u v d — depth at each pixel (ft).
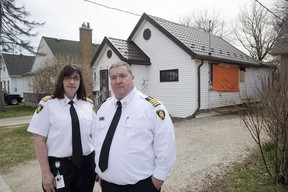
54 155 8.76
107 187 7.88
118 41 51.72
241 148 21.50
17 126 37.96
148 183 7.41
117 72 7.74
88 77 45.29
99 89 54.03
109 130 7.72
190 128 32.63
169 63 46.44
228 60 47.29
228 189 13.29
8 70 112.98
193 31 58.80
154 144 7.52
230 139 25.29
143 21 50.67
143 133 7.37
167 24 52.95
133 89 8.02
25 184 15.98
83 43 71.92
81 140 9.05
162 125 7.43
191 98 42.98
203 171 16.49
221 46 57.62
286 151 12.75
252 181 13.92
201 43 51.26
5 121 45.09
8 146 25.64
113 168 7.45
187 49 42.63
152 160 7.56
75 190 9.28
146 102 7.72
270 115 13.08
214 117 40.57
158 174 7.36
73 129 8.86
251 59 60.29
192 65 42.75
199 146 23.16
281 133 12.72
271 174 14.25
